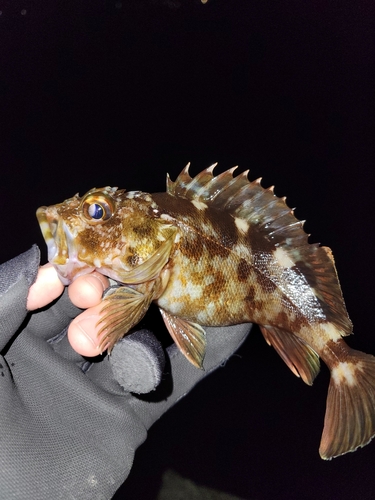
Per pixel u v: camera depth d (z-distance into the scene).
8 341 0.19
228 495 0.42
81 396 0.21
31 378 0.21
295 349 0.26
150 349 0.20
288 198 0.95
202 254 0.23
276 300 0.25
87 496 0.19
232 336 0.28
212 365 0.28
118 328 0.20
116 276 0.23
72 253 0.22
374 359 0.25
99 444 0.21
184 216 0.23
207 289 0.23
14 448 0.17
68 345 0.24
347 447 0.24
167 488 0.42
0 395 0.18
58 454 0.19
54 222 0.22
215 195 0.24
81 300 0.20
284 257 0.25
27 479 0.17
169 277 0.23
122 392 0.24
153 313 0.44
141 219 0.23
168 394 0.26
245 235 0.24
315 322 0.25
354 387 0.25
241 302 0.24
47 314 0.23
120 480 0.21
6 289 0.19
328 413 0.25
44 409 0.20
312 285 0.25
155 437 0.47
